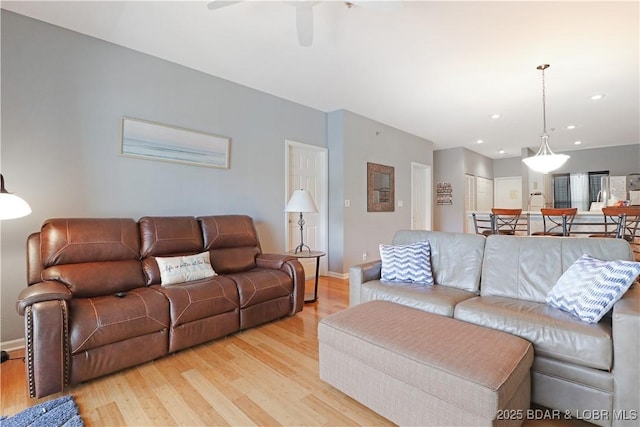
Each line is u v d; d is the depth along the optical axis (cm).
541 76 343
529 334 160
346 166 464
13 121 234
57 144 251
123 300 204
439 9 227
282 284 287
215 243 301
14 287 235
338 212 463
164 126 308
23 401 171
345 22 244
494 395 115
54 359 170
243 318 258
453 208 740
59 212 253
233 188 365
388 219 545
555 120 511
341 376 170
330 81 360
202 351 229
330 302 345
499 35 262
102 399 172
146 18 242
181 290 228
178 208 320
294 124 430
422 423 136
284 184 417
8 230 233
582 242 200
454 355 135
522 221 474
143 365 209
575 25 247
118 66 281
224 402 170
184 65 321
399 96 407
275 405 167
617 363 137
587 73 335
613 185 713
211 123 345
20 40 236
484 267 233
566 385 149
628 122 523
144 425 152
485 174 847
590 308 158
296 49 288
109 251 238
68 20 245
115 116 280
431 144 664
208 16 238
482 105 440
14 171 234
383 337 154
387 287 235
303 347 236
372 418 157
